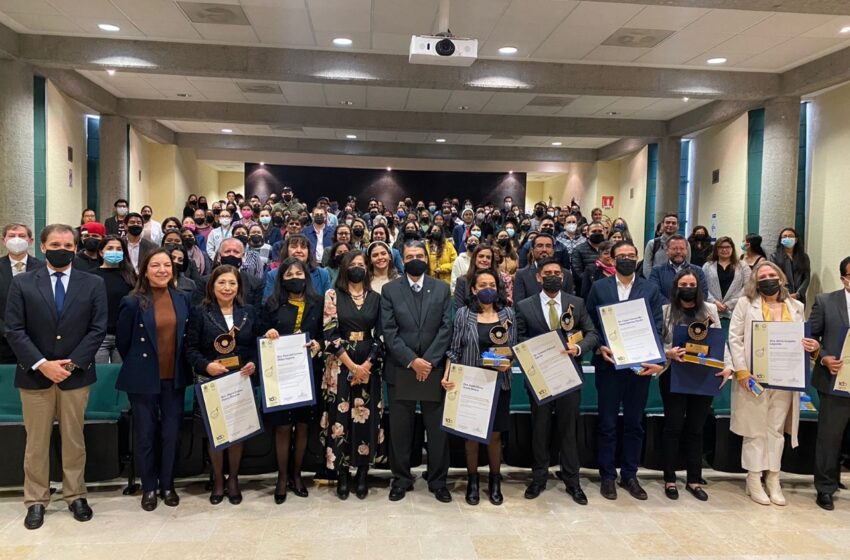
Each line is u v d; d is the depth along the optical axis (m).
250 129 13.88
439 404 3.61
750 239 6.00
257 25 6.91
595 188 15.62
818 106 8.76
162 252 3.45
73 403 3.26
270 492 3.71
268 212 8.95
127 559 2.87
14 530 3.15
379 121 11.94
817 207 8.76
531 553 3.02
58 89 8.84
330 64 7.93
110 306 4.40
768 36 6.86
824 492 3.68
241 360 3.52
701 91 8.37
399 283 3.62
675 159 12.07
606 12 6.26
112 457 3.61
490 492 3.64
